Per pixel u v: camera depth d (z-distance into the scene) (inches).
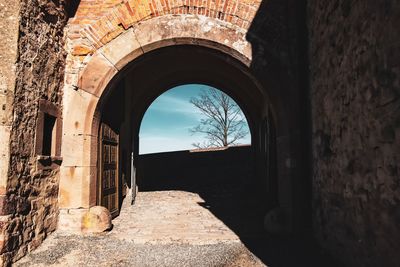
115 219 221.6
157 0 195.2
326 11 148.3
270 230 181.0
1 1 143.5
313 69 172.6
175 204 289.0
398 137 85.7
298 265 134.3
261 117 354.6
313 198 172.6
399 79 84.7
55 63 178.2
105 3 195.9
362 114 109.2
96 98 189.8
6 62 140.0
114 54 192.9
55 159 175.2
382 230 95.7
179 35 193.2
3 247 130.3
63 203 179.8
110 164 221.6
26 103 149.2
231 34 193.5
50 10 170.4
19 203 142.0
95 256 147.6
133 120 323.6
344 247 126.5
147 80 345.1
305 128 185.0
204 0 195.2
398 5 84.3
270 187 282.4
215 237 175.3
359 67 111.2
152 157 520.4
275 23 193.9
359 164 112.0
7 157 135.2
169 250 156.8
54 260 141.6
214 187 398.0
